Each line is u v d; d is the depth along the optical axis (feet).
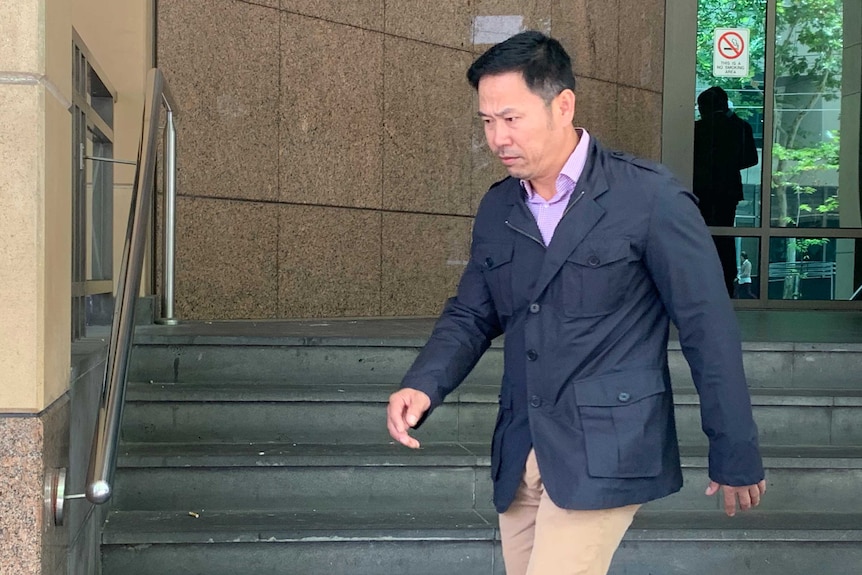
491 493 11.64
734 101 25.26
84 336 11.48
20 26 6.71
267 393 12.43
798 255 25.52
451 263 21.76
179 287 17.95
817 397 12.96
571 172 6.47
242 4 18.38
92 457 7.02
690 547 10.76
